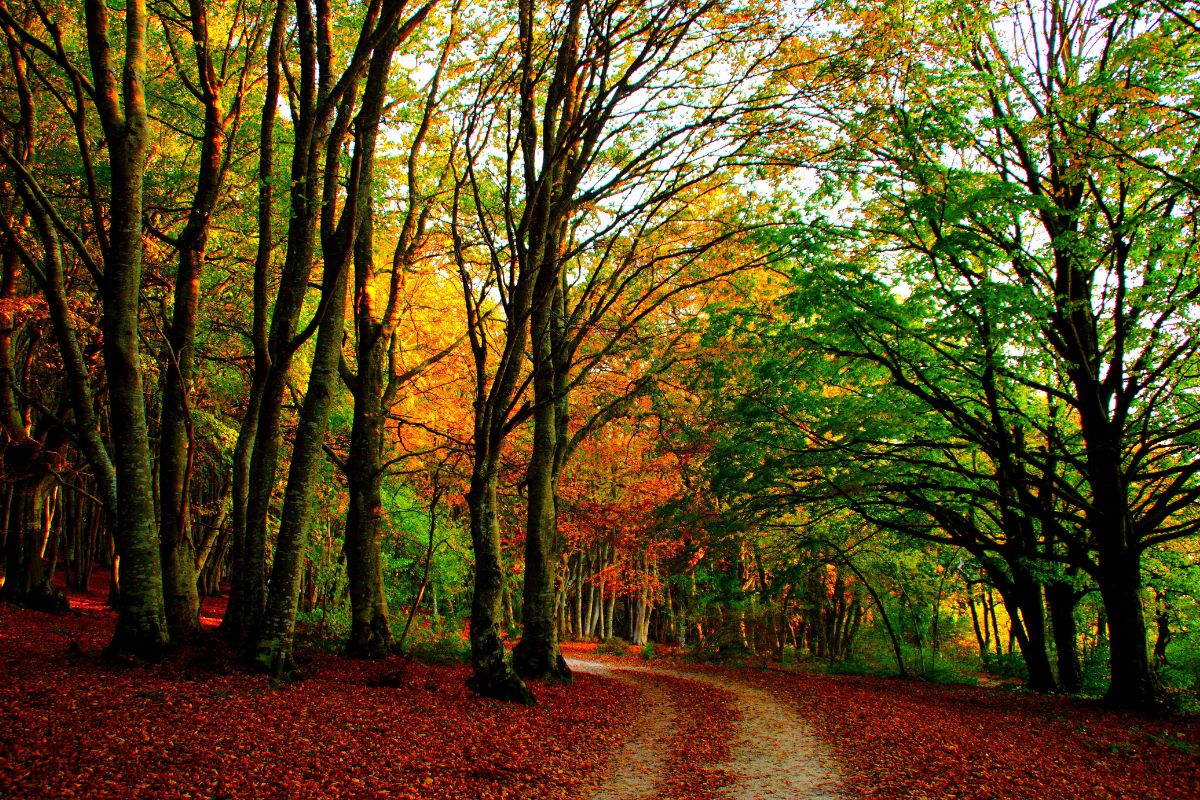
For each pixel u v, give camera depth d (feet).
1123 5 43.98
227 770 23.18
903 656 91.20
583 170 46.19
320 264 59.52
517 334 42.24
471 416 88.02
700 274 64.80
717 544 79.10
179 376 42.45
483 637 41.83
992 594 100.78
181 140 65.51
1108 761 33.24
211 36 52.21
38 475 59.11
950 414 59.93
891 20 45.47
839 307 49.42
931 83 48.91
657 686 63.36
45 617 55.47
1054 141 49.70
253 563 38.29
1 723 23.68
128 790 20.51
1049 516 53.93
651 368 65.26
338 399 74.59
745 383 61.05
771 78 47.93
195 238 43.68
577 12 42.09
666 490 102.78
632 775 31.14
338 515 76.74
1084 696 59.06
